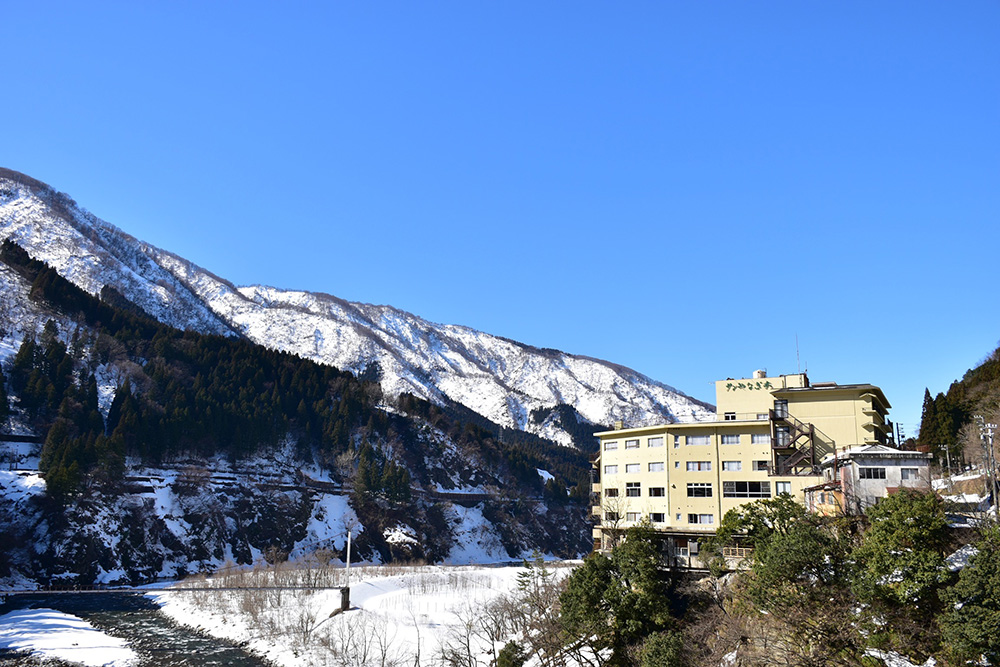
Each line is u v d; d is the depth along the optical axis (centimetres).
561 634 6681
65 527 13750
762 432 9362
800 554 5359
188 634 9212
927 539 5147
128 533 14712
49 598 11888
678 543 9275
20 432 16762
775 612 5338
